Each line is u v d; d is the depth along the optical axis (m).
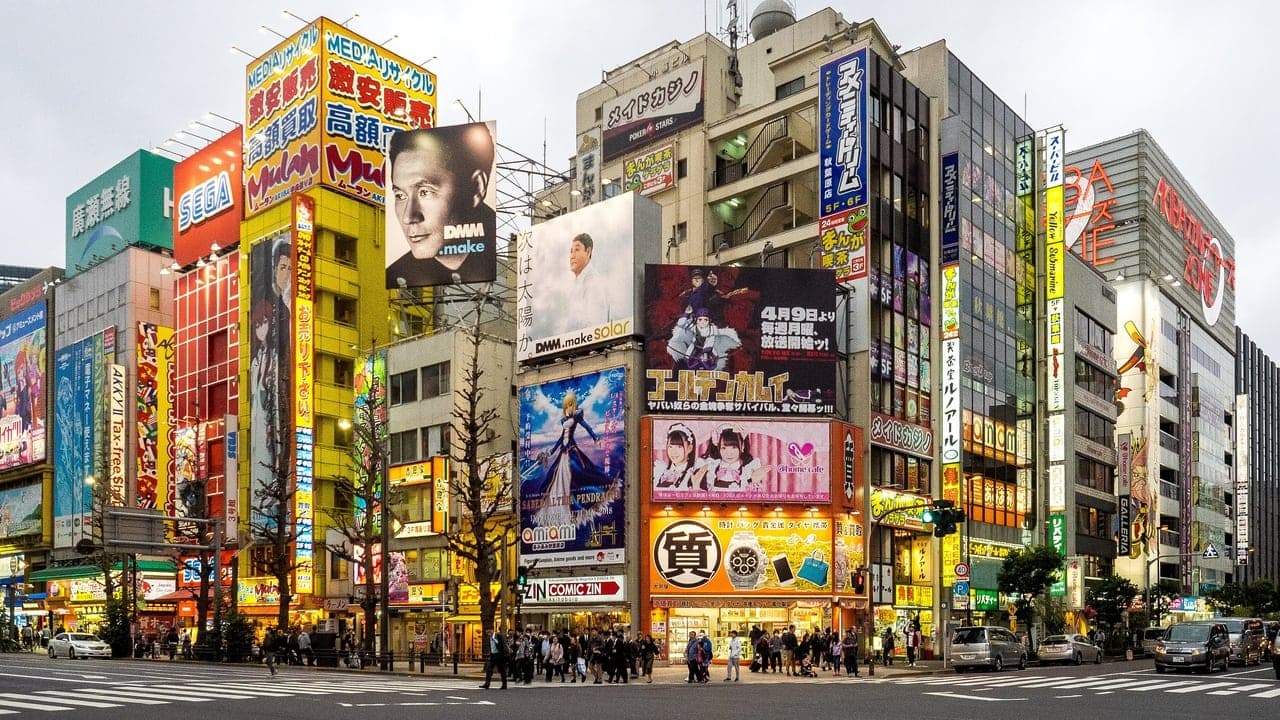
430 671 43.66
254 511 62.16
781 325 52.50
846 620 51.19
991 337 67.25
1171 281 101.50
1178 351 100.81
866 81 58.66
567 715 23.03
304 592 64.56
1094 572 76.00
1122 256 101.12
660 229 55.06
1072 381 75.06
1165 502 93.50
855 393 56.38
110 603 62.28
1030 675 42.47
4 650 71.56
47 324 93.50
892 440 57.44
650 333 51.94
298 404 66.69
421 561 59.19
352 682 35.47
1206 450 108.31
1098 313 82.31
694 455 50.81
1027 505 69.75
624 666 37.62
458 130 62.75
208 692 29.31
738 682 37.84
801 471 51.16
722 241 65.00
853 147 58.59
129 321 82.56
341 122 72.19
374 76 74.56
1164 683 35.84
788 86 69.44
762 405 51.72
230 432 68.12
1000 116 71.88
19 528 92.75
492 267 61.00
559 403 54.00
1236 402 121.69
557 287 55.41
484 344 60.25
